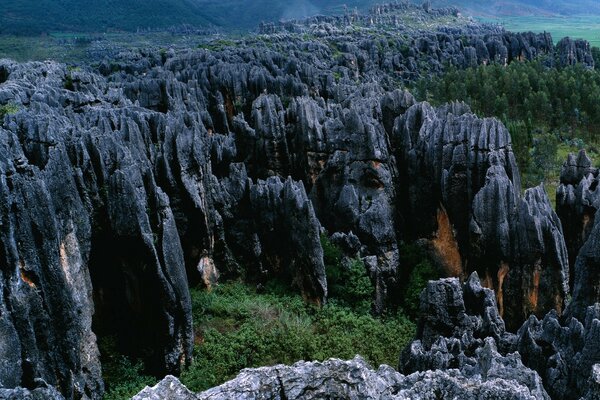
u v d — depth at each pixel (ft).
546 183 314.14
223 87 326.24
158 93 293.02
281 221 192.13
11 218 111.86
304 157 220.64
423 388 76.23
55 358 119.96
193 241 183.93
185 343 154.61
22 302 111.55
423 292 144.46
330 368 73.67
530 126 376.68
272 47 547.90
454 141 195.93
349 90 323.57
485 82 453.58
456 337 137.39
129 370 148.36
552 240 169.48
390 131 244.83
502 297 180.24
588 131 403.75
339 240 198.49
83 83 282.77
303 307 185.57
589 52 637.71
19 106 181.37
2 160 113.91
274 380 72.02
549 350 122.21
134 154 165.68
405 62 599.16
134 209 142.72
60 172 129.18
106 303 150.51
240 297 185.78
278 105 247.91
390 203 208.44
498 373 100.63
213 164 215.51
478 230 181.78
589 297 141.18
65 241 127.75
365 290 188.96
